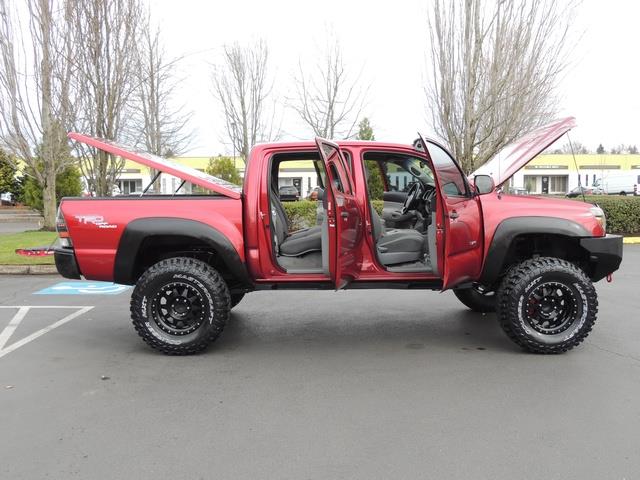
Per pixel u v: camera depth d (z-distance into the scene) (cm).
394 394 400
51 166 1859
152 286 487
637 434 330
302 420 356
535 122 1588
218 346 532
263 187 496
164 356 499
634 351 498
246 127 2575
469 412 365
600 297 749
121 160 1322
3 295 812
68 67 1232
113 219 488
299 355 501
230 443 324
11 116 1675
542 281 479
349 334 574
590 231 489
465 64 1362
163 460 304
